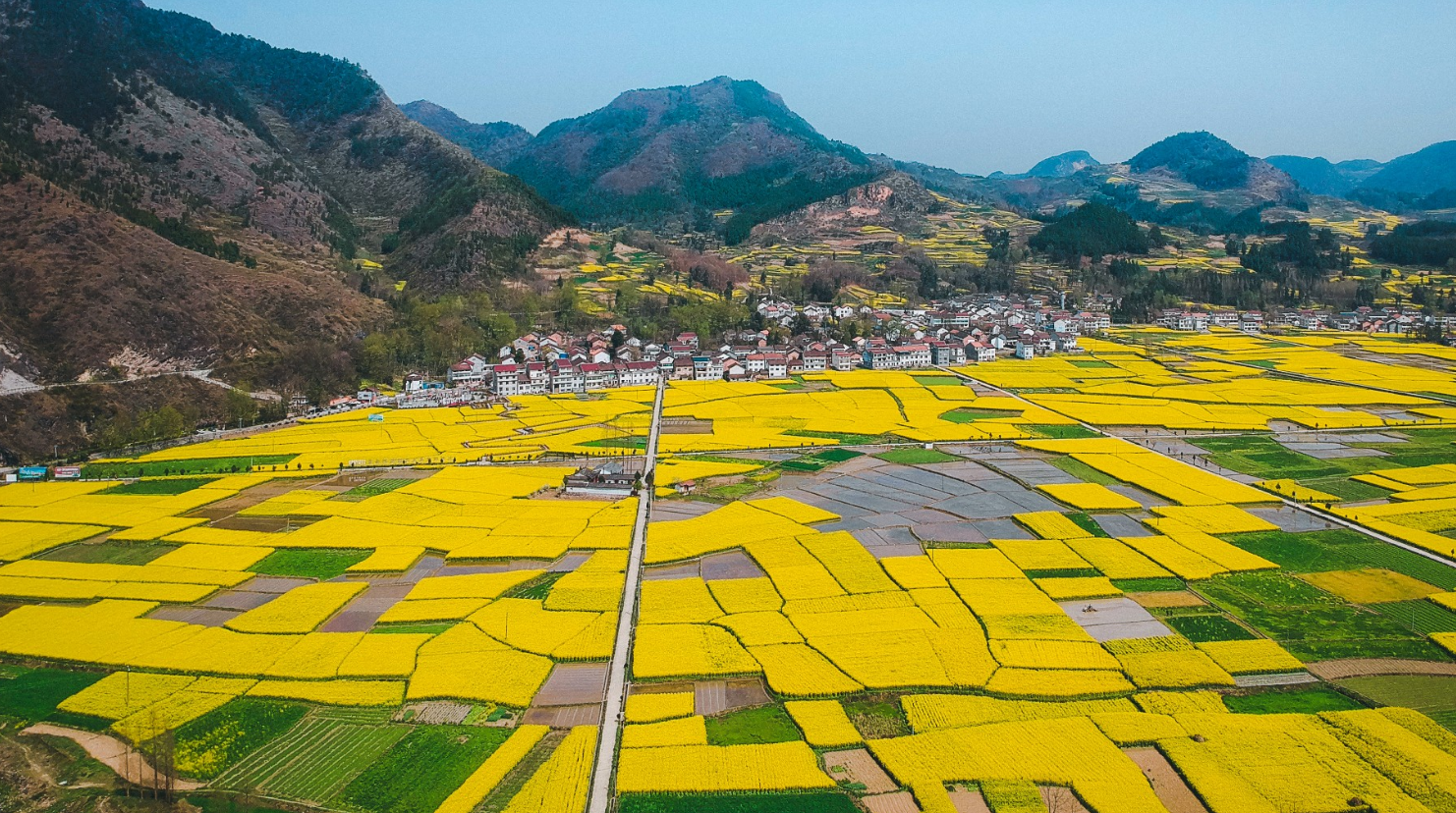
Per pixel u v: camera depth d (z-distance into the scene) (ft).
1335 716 302.86
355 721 313.94
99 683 338.13
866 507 547.90
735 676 338.75
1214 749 283.59
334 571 449.06
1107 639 364.79
